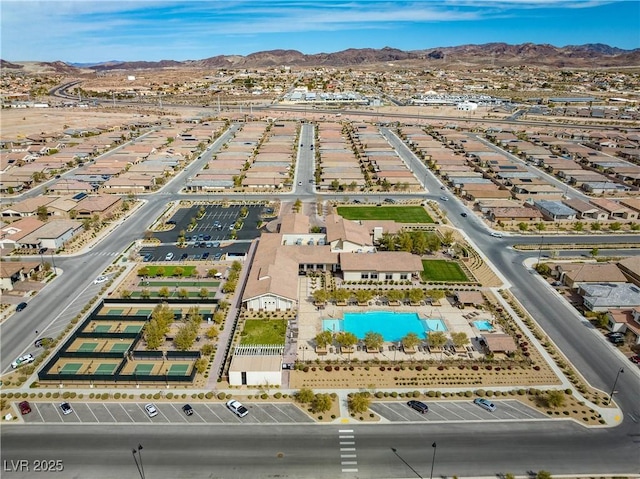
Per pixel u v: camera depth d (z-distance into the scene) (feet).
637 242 505.66
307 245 451.12
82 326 342.03
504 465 234.79
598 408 273.13
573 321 360.07
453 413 268.62
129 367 307.58
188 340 314.96
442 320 360.89
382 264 417.90
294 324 353.10
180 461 235.61
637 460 238.48
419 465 234.38
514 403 276.41
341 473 229.45
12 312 365.40
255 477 226.99
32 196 651.66
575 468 233.35
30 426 257.14
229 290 395.14
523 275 431.43
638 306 366.22
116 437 249.96
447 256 468.34
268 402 276.00
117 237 508.12
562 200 623.36
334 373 301.84
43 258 456.45
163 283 411.95
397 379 297.12
